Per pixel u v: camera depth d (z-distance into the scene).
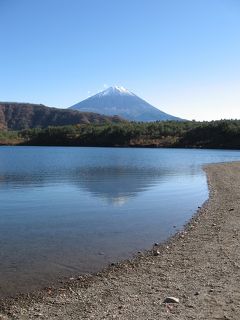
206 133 166.75
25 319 8.55
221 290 9.76
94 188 33.78
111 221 19.38
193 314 8.37
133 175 45.91
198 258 12.72
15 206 24.58
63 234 16.55
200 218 19.61
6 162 72.44
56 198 28.03
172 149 148.88
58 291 10.25
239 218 18.95
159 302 9.13
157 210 22.50
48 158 86.00
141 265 12.30
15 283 10.79
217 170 49.75
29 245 14.68
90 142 185.75
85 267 12.15
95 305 9.19
